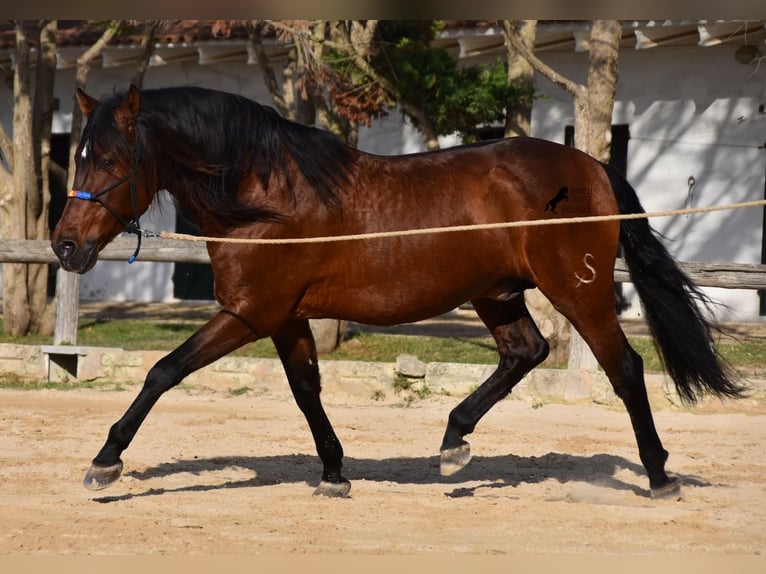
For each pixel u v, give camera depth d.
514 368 9.24
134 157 8.28
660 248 9.07
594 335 8.78
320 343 18.48
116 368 16.30
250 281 8.35
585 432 12.58
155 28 19.95
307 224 8.42
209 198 8.38
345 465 10.79
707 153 22.17
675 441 11.95
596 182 8.80
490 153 8.86
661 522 8.06
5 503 8.52
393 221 8.56
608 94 16.03
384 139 24.91
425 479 10.15
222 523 7.96
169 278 27.00
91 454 10.99
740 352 17.00
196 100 8.46
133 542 7.32
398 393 14.91
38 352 16.41
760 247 21.80
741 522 8.11
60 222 8.24
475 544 7.36
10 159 20.30
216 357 8.38
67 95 27.19
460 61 23.58
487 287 8.87
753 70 21.61
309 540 7.43
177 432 12.63
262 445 11.89
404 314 8.70
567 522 8.09
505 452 11.52
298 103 19.30
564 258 8.62
